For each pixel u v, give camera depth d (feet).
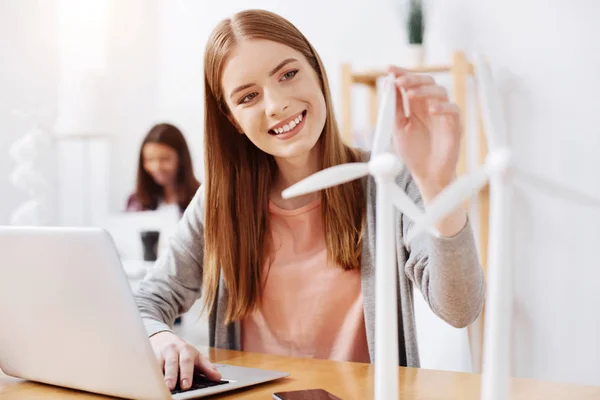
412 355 4.18
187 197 11.16
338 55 10.23
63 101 11.70
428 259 3.32
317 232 4.55
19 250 2.92
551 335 8.91
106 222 12.41
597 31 8.55
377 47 9.93
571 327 8.80
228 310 4.58
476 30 9.23
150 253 10.21
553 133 8.84
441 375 3.34
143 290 4.65
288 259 4.58
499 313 1.65
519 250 9.07
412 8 9.05
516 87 9.04
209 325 4.75
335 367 3.59
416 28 9.04
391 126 2.02
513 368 9.15
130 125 12.63
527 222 9.00
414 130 2.83
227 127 4.54
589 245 8.66
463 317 3.18
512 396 2.88
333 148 4.45
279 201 4.66
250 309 4.58
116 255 2.65
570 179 8.77
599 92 8.57
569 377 8.82
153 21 12.34
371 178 4.45
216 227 4.55
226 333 4.66
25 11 12.17
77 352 2.96
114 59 12.68
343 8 10.18
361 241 4.34
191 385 3.12
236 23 4.09
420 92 2.70
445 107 2.65
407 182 4.11
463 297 3.10
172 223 11.01
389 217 1.83
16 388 3.33
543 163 8.91
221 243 4.54
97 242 2.66
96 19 12.51
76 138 12.29
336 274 4.44
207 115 4.49
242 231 4.56
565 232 8.78
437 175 2.78
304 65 4.14
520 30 8.98
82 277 2.75
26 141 11.42
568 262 8.79
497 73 9.12
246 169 4.58
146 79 12.46
